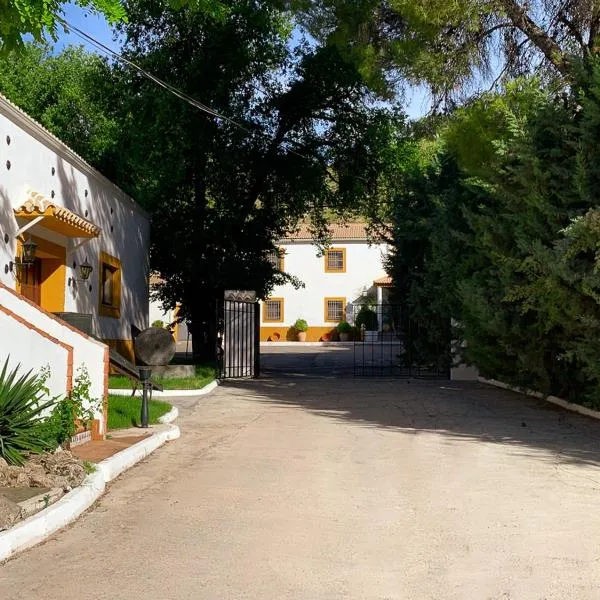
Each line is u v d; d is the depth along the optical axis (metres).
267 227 27.58
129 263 23.03
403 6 16.14
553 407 14.95
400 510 6.98
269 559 5.57
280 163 25.92
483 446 10.51
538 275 13.39
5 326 9.16
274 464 9.21
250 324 21.91
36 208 14.24
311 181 26.33
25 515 6.23
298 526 6.45
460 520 6.63
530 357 15.18
